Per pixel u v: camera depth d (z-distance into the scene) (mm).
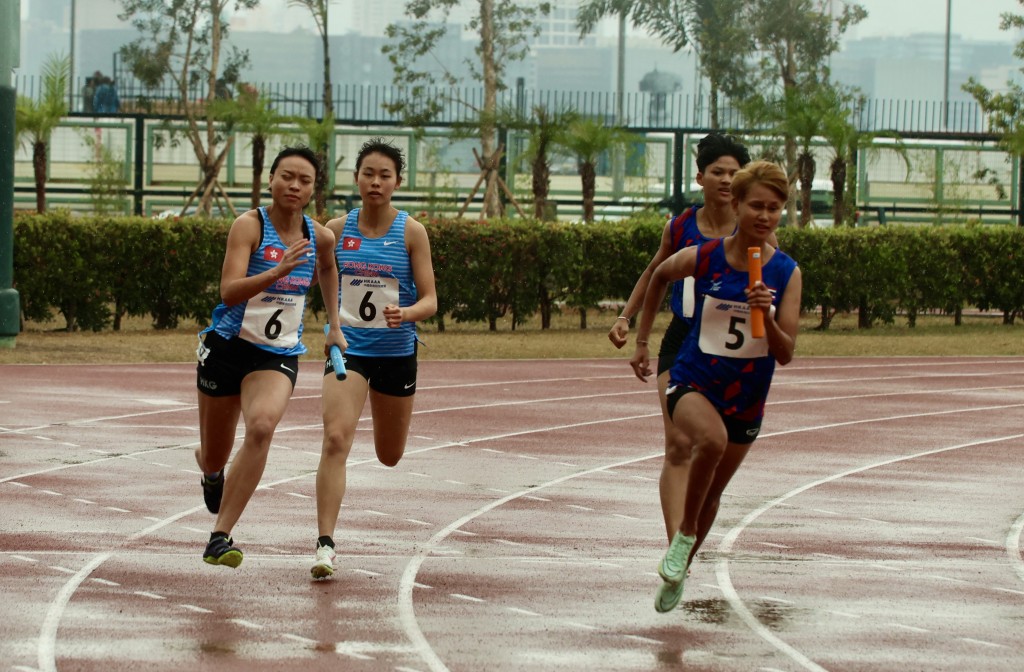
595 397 28391
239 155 63625
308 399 27172
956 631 11336
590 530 15297
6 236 36531
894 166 66250
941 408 27688
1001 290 50219
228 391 13047
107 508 16078
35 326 45156
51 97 52656
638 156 64625
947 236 49562
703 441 11172
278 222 13125
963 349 41375
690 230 13312
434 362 35625
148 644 10562
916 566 13797
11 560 13352
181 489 17344
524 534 15016
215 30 64750
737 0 72375
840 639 11031
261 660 10188
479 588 12555
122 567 13125
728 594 12508
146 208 63344
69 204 63219
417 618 11469
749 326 11352
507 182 61469
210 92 64438
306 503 16547
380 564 13453
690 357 11578
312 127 55750
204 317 44656
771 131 56375
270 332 12859
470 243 45625
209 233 44438
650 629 11250
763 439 23109
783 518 16250
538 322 49750
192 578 12734
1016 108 66438
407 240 13578
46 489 17250
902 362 37812
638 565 13594
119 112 63625
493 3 62562
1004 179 66438
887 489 18375
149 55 67000
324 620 11344
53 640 10641
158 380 30031
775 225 11266
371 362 13570
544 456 20656
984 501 17562
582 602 12102
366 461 19859
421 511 16250
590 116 54062
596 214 65000
